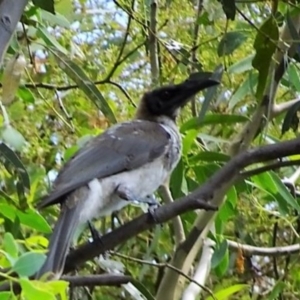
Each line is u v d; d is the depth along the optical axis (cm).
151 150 973
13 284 643
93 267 1112
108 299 1211
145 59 1214
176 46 1091
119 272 950
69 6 1068
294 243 1270
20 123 1055
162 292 944
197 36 1126
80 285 713
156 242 1103
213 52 1132
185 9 1142
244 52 1105
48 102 1066
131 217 1230
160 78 1145
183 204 737
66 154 998
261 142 955
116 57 1188
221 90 1167
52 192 822
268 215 1198
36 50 1014
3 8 700
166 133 1016
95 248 752
